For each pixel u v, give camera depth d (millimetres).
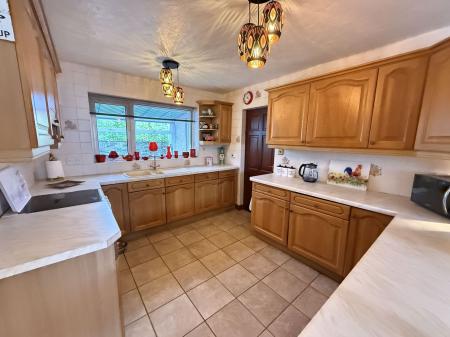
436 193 1402
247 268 2094
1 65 815
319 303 1662
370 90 1734
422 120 1471
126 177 2523
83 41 1823
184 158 3578
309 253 2084
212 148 3928
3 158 874
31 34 1027
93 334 1033
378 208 1567
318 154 2494
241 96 3496
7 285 801
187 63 2318
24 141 893
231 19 1468
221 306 1609
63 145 2424
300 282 1901
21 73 854
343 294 663
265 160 3357
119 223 2480
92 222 1157
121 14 1424
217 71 2584
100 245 949
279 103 2469
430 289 692
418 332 523
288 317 1522
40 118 1085
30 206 1417
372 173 2055
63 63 2314
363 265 831
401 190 1893
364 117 1793
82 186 2014
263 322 1476
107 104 2781
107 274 1028
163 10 1371
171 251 2393
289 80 2678
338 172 2262
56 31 1646
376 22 1486
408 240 1056
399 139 1620
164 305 1608
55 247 892
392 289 689
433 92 1386
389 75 1631
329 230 1908
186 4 1308
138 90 2883
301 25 1527
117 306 1086
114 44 1880
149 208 2705
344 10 1342
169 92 2049
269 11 1045
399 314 583
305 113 2211
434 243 1024
